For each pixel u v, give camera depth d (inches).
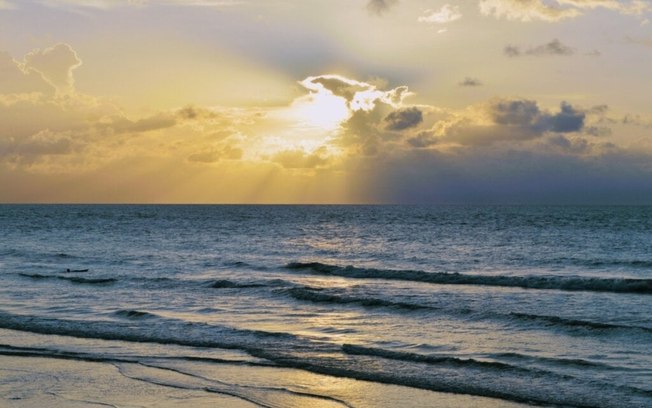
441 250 1980.8
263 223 4197.8
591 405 453.1
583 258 1673.2
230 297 961.5
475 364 560.1
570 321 716.7
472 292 1037.2
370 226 3722.9
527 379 516.7
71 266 1475.1
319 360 587.8
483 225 3727.9
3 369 568.1
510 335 680.4
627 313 824.3
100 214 6437.0
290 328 733.9
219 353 621.0
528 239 2458.2
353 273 1321.4
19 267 1441.9
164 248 2059.5
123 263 1550.2
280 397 487.8
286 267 1437.0
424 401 473.1
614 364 560.7
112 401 478.3
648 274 1333.7
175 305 895.1
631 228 3277.6
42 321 772.0
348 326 740.7
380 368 558.9
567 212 7047.2
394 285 1133.7
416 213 6943.9
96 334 704.4
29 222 4256.9
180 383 524.7
